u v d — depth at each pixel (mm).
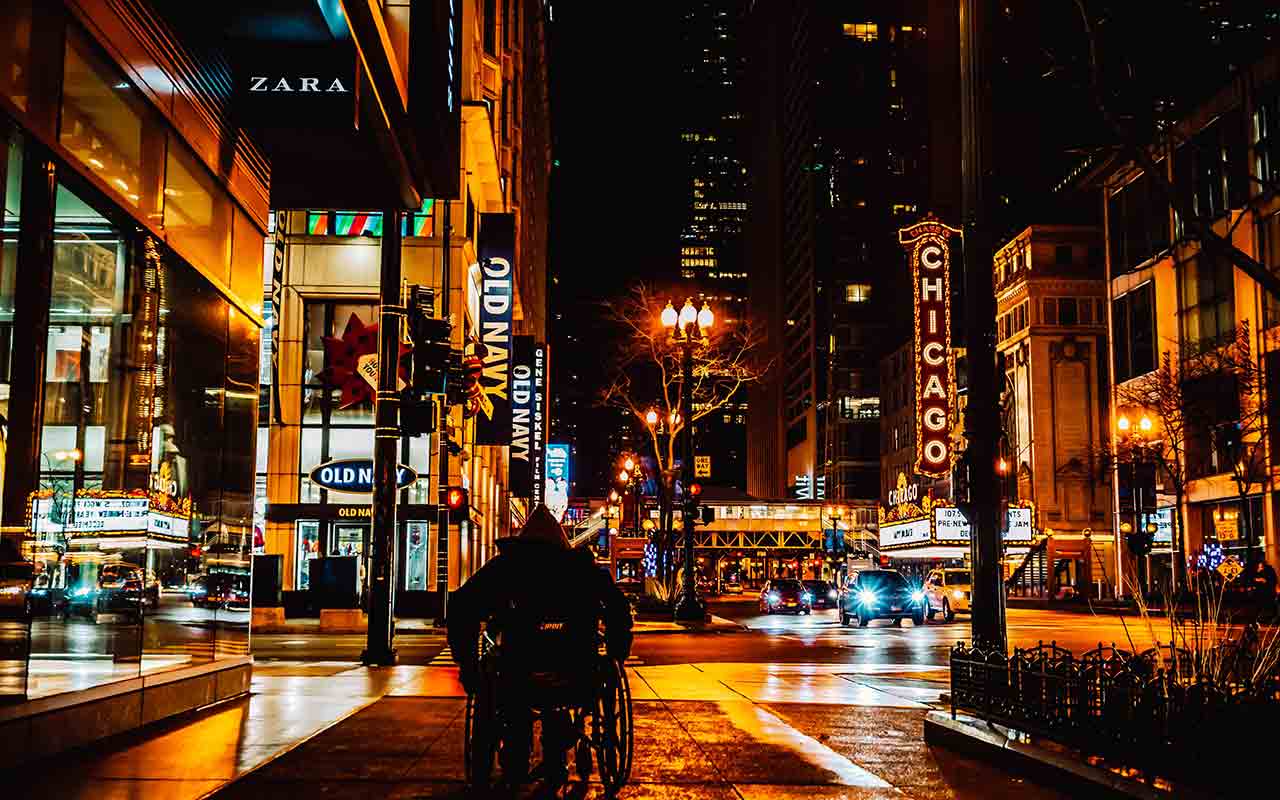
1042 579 82812
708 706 13930
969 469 11406
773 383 183875
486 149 43781
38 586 9117
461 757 9688
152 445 11594
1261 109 50750
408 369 20688
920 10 151750
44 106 9195
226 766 9172
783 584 48188
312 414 39750
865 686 16812
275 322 39844
